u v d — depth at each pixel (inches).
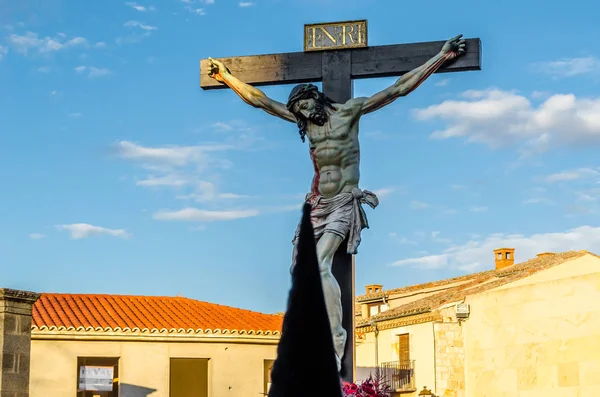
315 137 403.2
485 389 791.1
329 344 148.6
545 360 717.3
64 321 1327.5
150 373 1323.8
